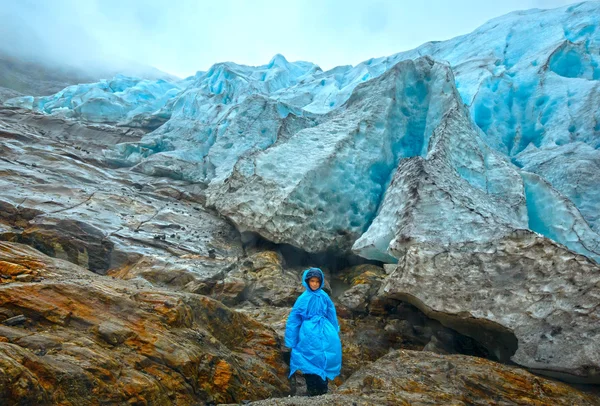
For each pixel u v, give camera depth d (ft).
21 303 12.35
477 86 51.26
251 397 13.88
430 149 32.12
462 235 20.86
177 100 85.20
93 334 12.36
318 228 31.83
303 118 46.70
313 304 15.78
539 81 49.34
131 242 28.76
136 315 13.82
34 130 58.44
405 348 21.36
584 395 15.11
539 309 17.24
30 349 10.66
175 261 27.35
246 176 35.45
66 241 27.14
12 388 8.70
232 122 57.16
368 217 33.83
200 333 14.82
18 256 16.52
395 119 39.40
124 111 93.91
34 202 30.42
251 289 26.02
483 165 31.58
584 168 35.40
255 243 32.83
